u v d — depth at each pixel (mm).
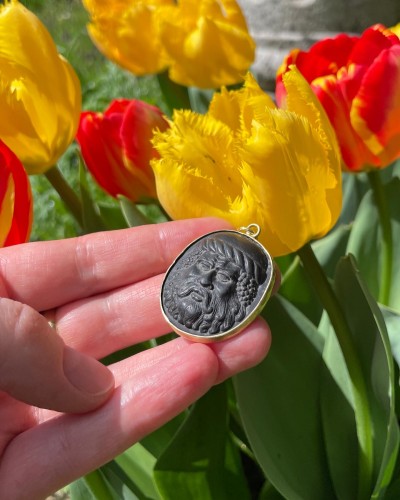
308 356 268
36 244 265
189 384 211
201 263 227
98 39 308
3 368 210
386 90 237
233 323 220
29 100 247
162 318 255
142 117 268
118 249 258
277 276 231
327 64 266
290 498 230
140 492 262
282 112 209
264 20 459
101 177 288
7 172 230
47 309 267
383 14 423
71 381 215
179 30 292
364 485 252
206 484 249
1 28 242
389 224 273
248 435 228
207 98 353
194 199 222
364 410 245
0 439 235
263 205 215
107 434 218
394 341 246
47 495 226
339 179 222
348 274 247
